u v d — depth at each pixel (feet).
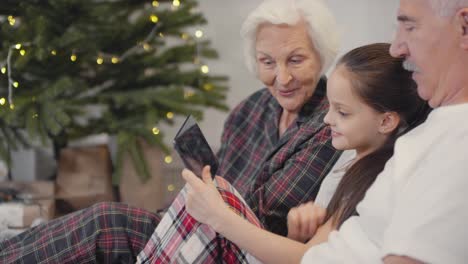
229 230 3.76
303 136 5.07
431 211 2.92
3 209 7.29
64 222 4.65
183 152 3.89
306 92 5.15
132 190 8.45
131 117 8.32
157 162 8.48
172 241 4.11
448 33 3.11
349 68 3.87
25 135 8.45
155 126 8.19
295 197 4.95
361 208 3.43
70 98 8.17
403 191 3.13
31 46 7.55
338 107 3.93
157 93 8.26
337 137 4.01
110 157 8.89
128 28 8.48
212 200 3.82
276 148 5.26
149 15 8.54
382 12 9.51
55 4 7.82
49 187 8.22
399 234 2.99
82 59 8.14
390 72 3.80
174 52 8.79
